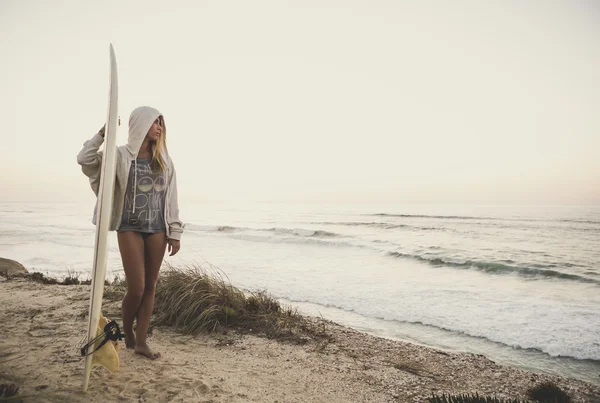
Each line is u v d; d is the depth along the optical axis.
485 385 3.19
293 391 2.66
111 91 2.29
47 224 42.44
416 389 2.96
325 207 130.88
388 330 6.41
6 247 19.45
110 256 13.92
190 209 117.75
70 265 13.01
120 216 2.57
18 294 5.20
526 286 11.39
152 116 2.63
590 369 4.93
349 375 3.12
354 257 17.25
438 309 7.88
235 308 4.50
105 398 2.23
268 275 11.68
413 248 20.73
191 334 3.79
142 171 2.63
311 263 14.88
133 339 3.00
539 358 5.33
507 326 6.79
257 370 3.00
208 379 2.66
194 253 17.64
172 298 4.27
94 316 2.23
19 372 2.53
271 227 39.28
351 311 7.70
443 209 100.19
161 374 2.65
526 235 30.88
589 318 7.38
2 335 3.33
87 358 2.25
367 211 90.25
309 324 4.73
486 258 17.06
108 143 2.24
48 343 3.16
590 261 16.81
